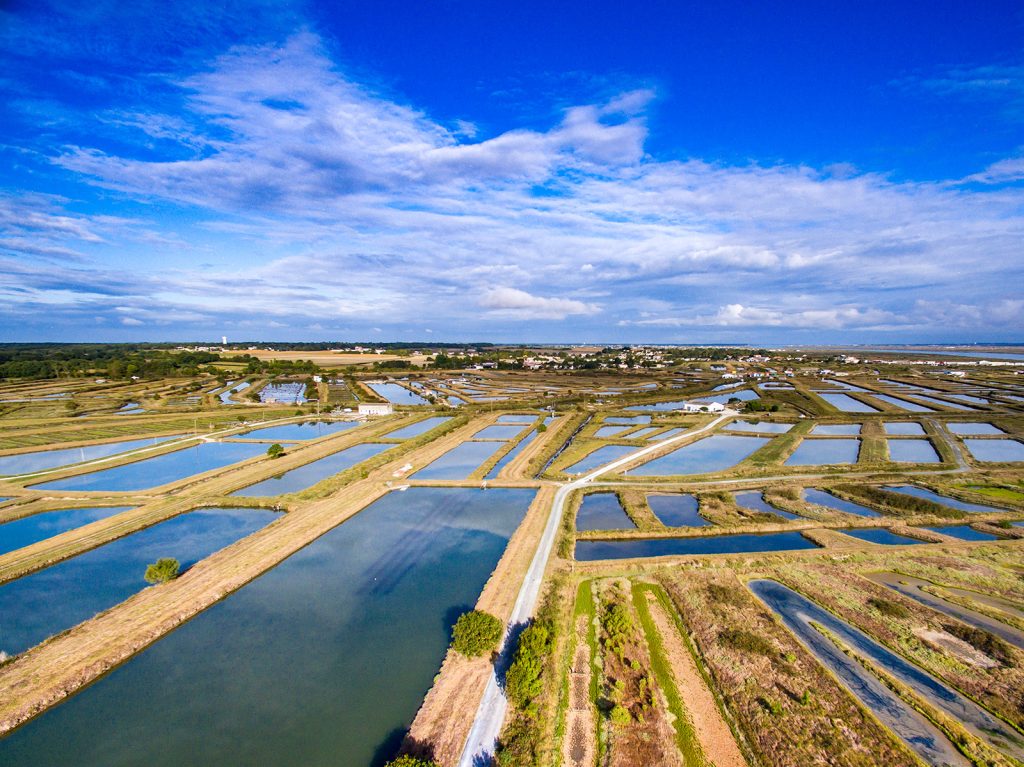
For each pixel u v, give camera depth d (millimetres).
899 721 32375
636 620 43219
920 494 77188
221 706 33531
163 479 81875
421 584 49500
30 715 32438
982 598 46906
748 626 42000
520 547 56062
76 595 46812
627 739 30562
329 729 31578
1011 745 30375
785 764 29000
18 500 69562
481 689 33969
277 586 48969
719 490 76625
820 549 56125
